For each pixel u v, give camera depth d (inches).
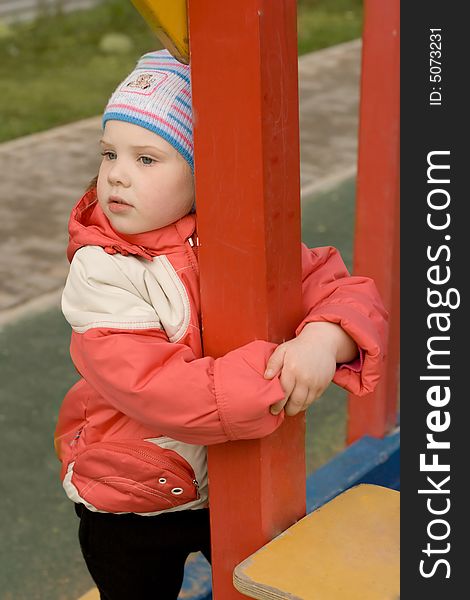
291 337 69.2
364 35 119.0
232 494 71.6
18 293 201.9
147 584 80.1
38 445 153.6
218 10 61.1
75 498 76.3
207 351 69.4
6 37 412.8
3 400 165.6
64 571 127.6
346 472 120.5
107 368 66.3
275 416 66.3
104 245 70.4
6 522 136.5
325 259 79.4
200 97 63.6
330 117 316.2
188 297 71.4
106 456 73.7
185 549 80.4
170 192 70.1
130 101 69.3
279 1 61.2
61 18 438.9
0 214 239.6
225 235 66.0
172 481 74.2
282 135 63.8
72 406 77.9
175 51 64.2
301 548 69.4
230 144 63.6
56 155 281.6
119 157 70.1
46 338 185.6
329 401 166.9
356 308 72.2
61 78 366.9
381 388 127.0
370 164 122.0
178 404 65.0
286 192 65.6
